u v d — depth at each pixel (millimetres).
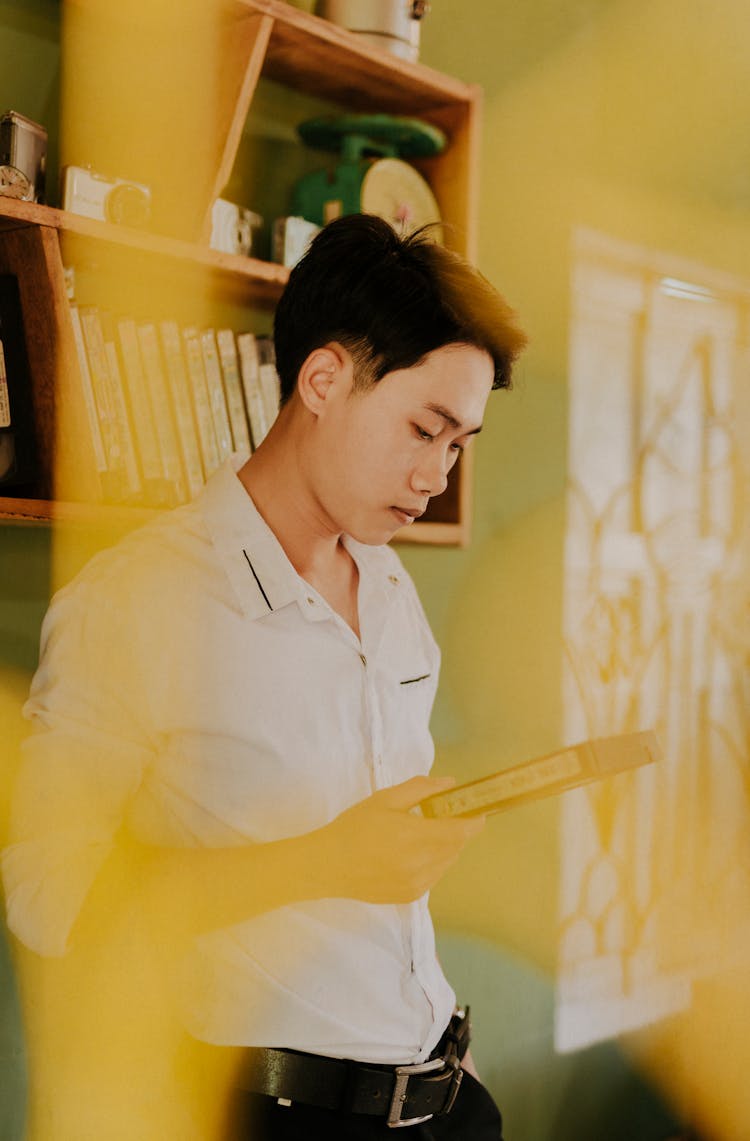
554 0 2408
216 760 1161
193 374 1567
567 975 2613
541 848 2496
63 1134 1528
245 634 1180
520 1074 2465
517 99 2352
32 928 1093
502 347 1143
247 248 1730
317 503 1239
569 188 2484
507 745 2410
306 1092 1167
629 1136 2732
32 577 1630
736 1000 2945
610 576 2742
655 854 2832
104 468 1469
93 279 1630
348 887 1028
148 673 1130
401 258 1116
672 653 2891
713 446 2994
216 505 1226
